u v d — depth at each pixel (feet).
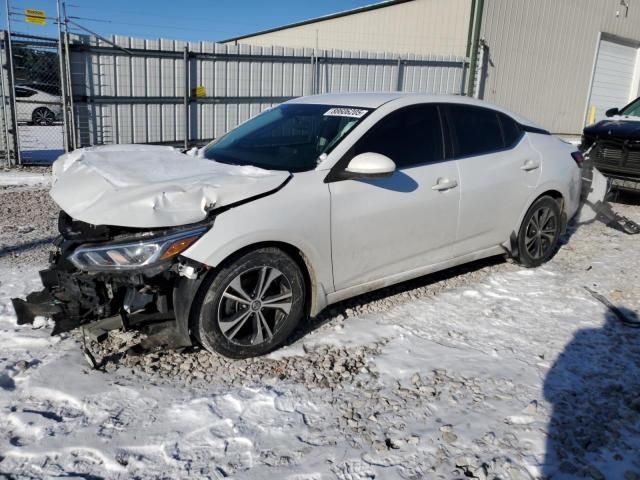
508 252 16.84
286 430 9.55
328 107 14.47
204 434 9.33
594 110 62.95
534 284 16.22
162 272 10.43
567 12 56.54
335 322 13.43
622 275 17.08
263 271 11.37
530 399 10.57
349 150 12.67
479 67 51.55
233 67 38.14
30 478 8.26
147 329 11.11
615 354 12.34
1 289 14.46
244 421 9.72
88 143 33.88
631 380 11.30
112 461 8.63
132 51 33.96
